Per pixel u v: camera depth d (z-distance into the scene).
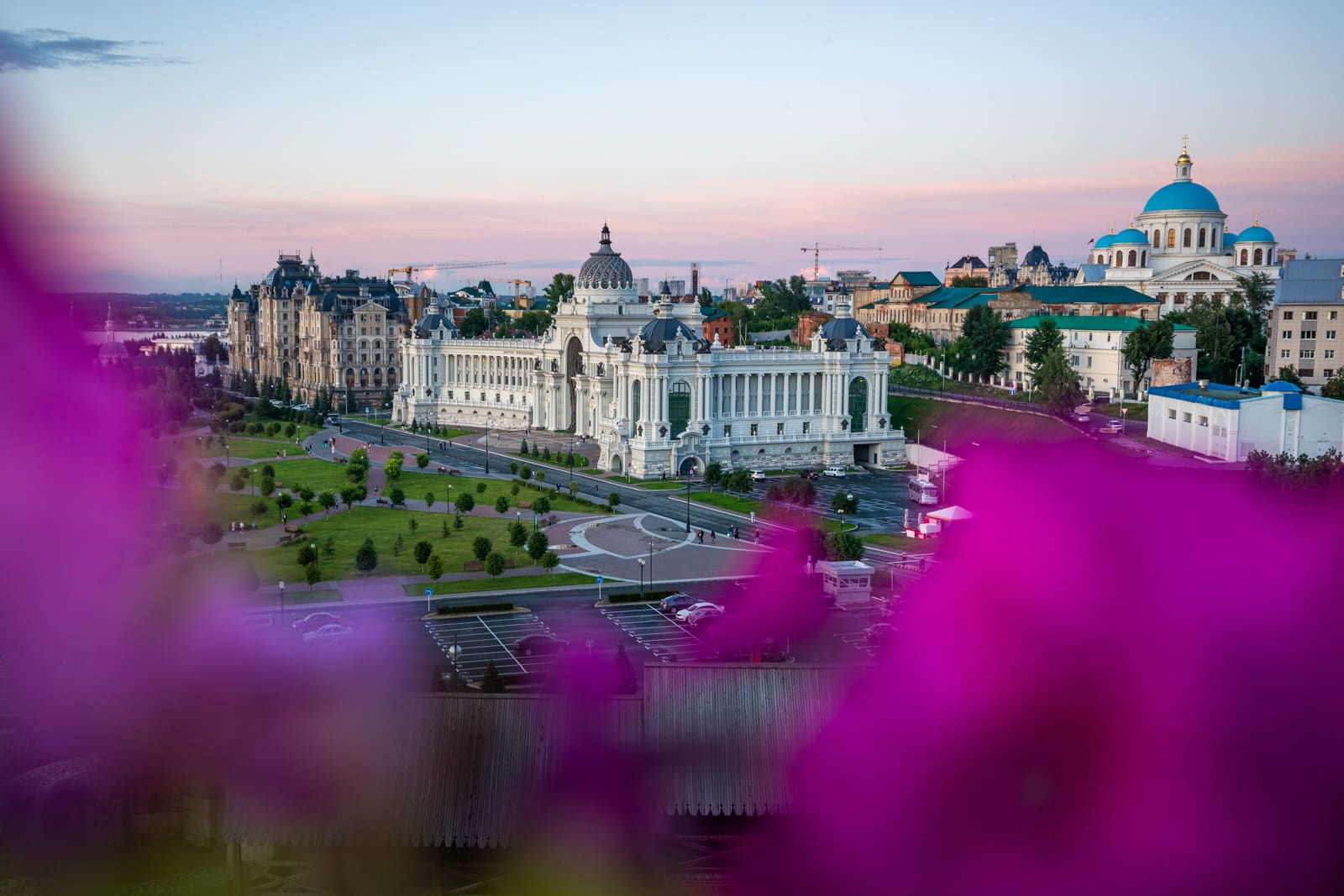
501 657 108.62
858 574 126.06
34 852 66.88
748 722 65.56
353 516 178.12
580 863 60.84
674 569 144.25
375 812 61.38
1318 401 185.75
